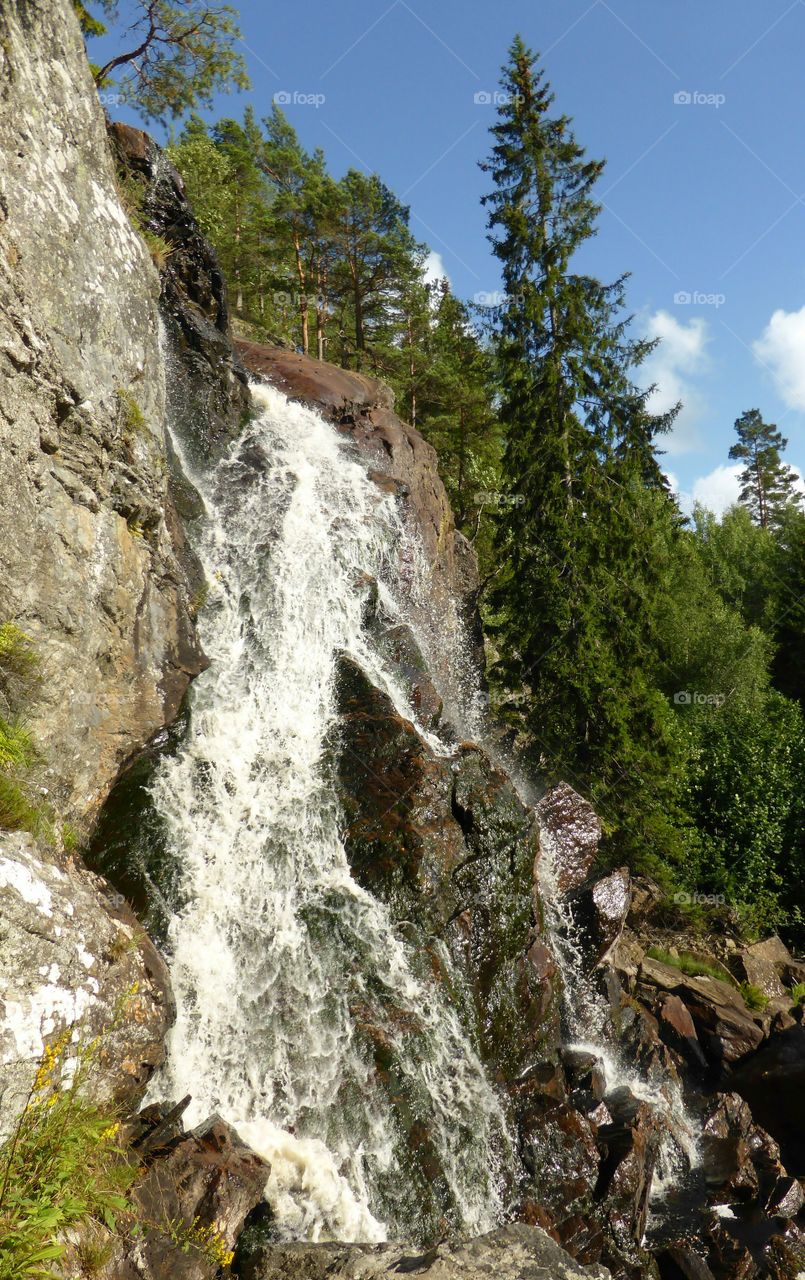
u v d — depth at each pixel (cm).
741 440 6309
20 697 638
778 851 2177
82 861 674
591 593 2012
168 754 880
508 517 2147
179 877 805
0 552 616
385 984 827
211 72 1808
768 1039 1352
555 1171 807
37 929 507
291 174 3322
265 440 1327
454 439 3619
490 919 933
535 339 2147
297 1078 747
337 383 1639
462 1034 848
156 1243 493
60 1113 474
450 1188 733
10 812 583
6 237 643
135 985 575
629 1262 766
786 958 1797
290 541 1159
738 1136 1076
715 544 4388
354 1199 688
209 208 3070
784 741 2411
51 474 679
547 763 1972
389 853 901
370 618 1214
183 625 887
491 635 2139
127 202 1163
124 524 784
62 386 688
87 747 716
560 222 2136
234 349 1368
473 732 1672
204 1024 740
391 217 3350
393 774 949
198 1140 584
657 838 1916
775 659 3881
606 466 2150
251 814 885
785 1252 874
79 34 801
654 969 1502
